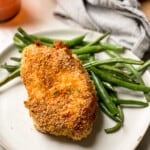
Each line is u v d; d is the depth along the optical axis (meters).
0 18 0.68
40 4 0.72
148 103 0.55
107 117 0.54
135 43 0.64
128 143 0.51
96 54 0.62
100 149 0.51
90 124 0.50
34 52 0.53
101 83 0.55
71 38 0.64
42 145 0.51
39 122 0.50
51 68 0.52
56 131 0.50
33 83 0.51
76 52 0.60
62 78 0.51
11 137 0.52
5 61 0.61
